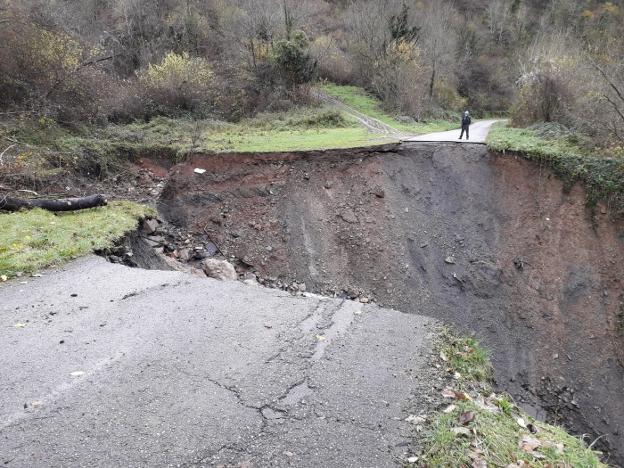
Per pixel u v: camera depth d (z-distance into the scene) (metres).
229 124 24.16
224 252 14.06
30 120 16.58
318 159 16.45
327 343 5.08
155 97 24.70
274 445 3.44
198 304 6.06
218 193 15.66
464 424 3.79
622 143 14.30
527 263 13.73
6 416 3.68
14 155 13.99
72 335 5.10
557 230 14.01
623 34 24.59
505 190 15.44
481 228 14.79
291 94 29.59
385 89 34.97
